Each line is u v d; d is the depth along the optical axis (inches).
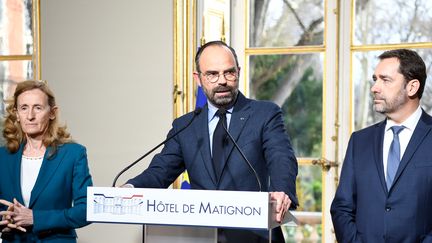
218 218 110.5
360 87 223.0
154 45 211.0
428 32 217.3
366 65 222.7
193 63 216.2
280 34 232.4
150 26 211.3
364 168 138.7
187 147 141.7
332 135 224.7
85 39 215.3
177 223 112.4
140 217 114.0
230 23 236.1
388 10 220.8
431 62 216.7
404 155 135.3
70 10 216.7
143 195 114.0
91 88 214.5
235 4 236.1
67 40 217.0
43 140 149.1
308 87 228.8
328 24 226.7
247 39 235.0
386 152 138.5
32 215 141.9
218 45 136.6
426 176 133.3
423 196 133.0
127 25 212.5
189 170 141.3
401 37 219.8
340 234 138.9
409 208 133.0
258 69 234.2
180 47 211.3
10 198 146.6
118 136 212.5
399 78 134.6
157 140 210.2
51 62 218.2
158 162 144.9
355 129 223.1
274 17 233.1
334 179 223.1
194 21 217.3
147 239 119.4
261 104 141.9
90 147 214.2
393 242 133.1
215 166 137.8
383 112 137.3
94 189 116.0
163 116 210.1
